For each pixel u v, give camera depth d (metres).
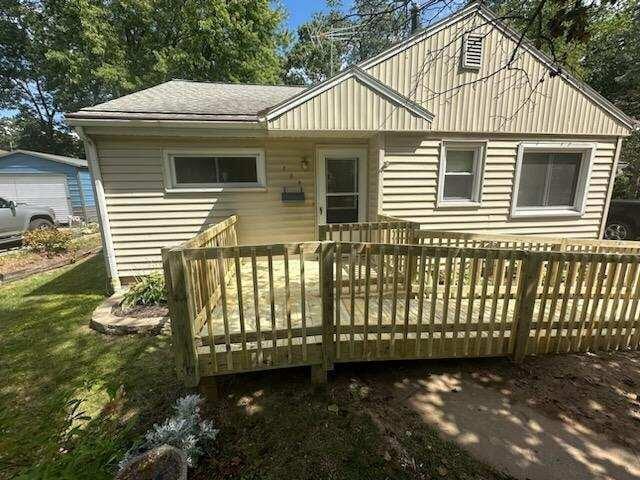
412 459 2.12
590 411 2.58
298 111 5.07
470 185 6.48
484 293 3.00
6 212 10.10
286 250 2.60
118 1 15.09
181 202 5.64
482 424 2.44
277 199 6.10
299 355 2.81
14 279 6.50
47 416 1.87
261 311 3.60
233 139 5.70
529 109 6.24
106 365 3.33
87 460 1.55
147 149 5.34
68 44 16.50
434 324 2.98
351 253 2.72
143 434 2.33
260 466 2.08
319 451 2.20
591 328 3.27
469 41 5.82
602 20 8.92
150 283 4.68
